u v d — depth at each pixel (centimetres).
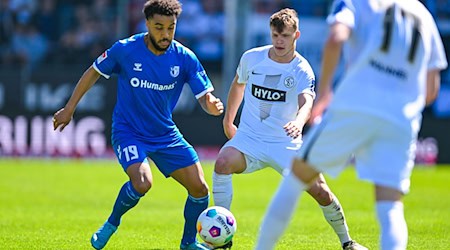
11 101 7638
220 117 7769
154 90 2720
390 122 1958
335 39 1916
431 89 2112
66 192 5241
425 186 5972
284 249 2909
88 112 7644
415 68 2005
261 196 5172
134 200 2642
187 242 2841
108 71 2723
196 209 2809
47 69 8375
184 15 8556
